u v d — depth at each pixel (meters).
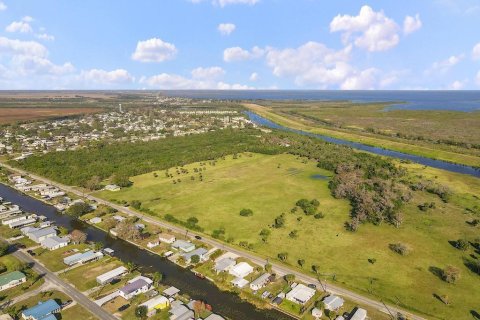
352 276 111.00
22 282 105.12
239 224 148.00
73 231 135.75
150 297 99.00
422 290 104.31
